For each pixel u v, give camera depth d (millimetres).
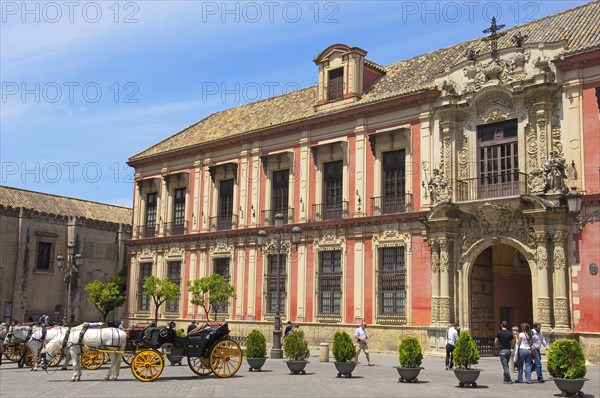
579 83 24859
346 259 31312
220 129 40406
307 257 32969
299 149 34281
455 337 22250
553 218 24562
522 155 25922
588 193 24109
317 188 33031
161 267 40781
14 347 24969
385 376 20000
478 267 28031
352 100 32688
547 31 28781
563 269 24234
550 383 18438
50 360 23312
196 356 19156
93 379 18781
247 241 36000
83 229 51656
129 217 58688
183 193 40875
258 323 34531
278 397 14727
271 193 35406
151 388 16391
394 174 30375
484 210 26062
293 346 20781
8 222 47844
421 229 28578
